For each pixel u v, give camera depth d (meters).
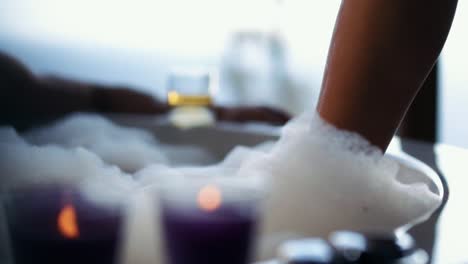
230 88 4.86
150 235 0.66
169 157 1.22
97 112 2.34
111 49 4.30
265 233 0.76
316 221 0.79
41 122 2.04
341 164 0.83
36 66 3.97
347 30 0.90
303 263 0.58
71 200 0.58
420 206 0.82
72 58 4.14
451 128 3.38
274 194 0.80
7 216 0.59
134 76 4.38
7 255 0.64
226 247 0.59
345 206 0.81
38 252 0.57
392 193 0.83
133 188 0.73
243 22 4.96
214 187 0.60
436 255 0.67
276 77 4.86
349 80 0.88
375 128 0.89
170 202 0.59
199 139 1.32
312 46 4.68
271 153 0.87
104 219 0.58
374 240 0.60
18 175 0.81
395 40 0.87
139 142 1.27
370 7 0.88
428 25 0.87
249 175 0.81
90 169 0.85
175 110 1.72
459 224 0.74
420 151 1.12
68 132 1.40
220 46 4.91
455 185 0.91
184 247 0.59
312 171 0.82
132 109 2.42
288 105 4.76
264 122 2.26
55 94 2.27
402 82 0.88
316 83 4.67
